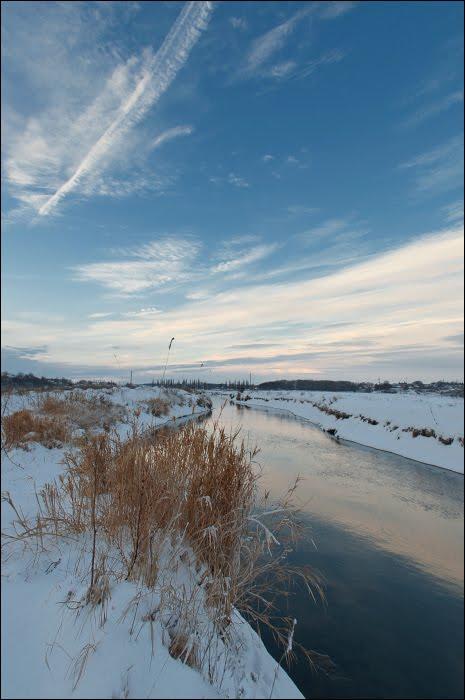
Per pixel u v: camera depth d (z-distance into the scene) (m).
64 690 1.78
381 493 10.05
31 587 2.49
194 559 3.41
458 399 29.03
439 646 4.20
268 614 4.32
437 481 11.65
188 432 4.27
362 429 20.58
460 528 7.79
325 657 3.91
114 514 3.42
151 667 2.07
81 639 2.11
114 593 2.62
